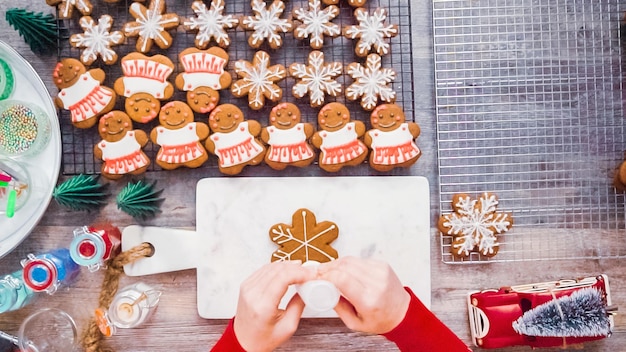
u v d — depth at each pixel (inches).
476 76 34.5
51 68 34.8
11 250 33.5
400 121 33.2
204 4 33.3
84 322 35.1
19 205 33.1
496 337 33.1
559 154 34.6
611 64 34.4
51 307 35.0
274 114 33.2
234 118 33.3
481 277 34.9
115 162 33.4
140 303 33.5
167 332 35.2
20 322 35.3
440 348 29.7
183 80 33.2
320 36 32.9
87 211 34.9
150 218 35.0
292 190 34.5
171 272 35.2
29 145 33.3
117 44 33.2
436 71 34.4
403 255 34.5
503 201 34.6
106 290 33.8
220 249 34.7
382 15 32.9
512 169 34.6
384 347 34.9
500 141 34.6
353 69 33.0
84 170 34.7
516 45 34.4
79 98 33.2
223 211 34.6
